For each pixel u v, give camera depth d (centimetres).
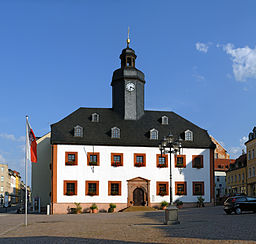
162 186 5347
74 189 5109
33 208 6269
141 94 5850
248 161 7744
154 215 3672
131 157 5319
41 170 6309
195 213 3694
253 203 3425
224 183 9838
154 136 5469
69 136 5238
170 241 1614
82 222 2955
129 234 1945
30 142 2916
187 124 5825
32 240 1798
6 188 14312
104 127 5469
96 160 5234
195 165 5453
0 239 1891
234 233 1831
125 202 5194
